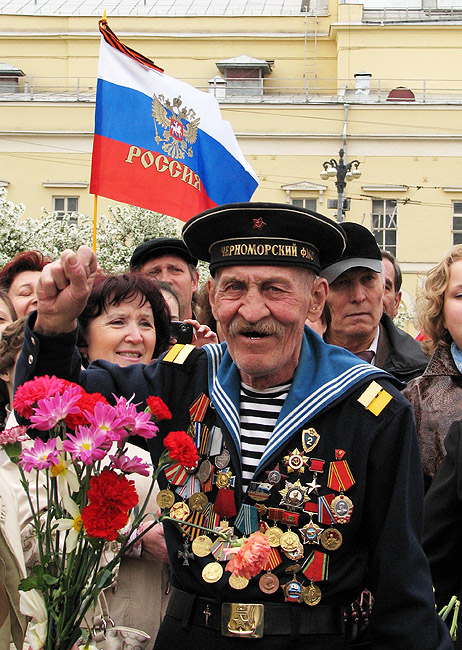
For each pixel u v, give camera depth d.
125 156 5.71
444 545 2.89
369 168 25.33
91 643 2.36
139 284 3.59
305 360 2.53
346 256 4.03
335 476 2.40
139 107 5.79
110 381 2.65
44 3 31.58
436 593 2.89
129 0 32.12
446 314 3.52
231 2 31.95
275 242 2.40
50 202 25.69
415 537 2.38
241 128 25.48
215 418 2.55
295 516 2.39
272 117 25.42
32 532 2.68
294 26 30.38
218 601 2.38
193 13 31.22
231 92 29.53
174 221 18.67
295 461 2.42
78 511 2.08
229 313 2.42
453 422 3.18
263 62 29.38
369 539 2.43
